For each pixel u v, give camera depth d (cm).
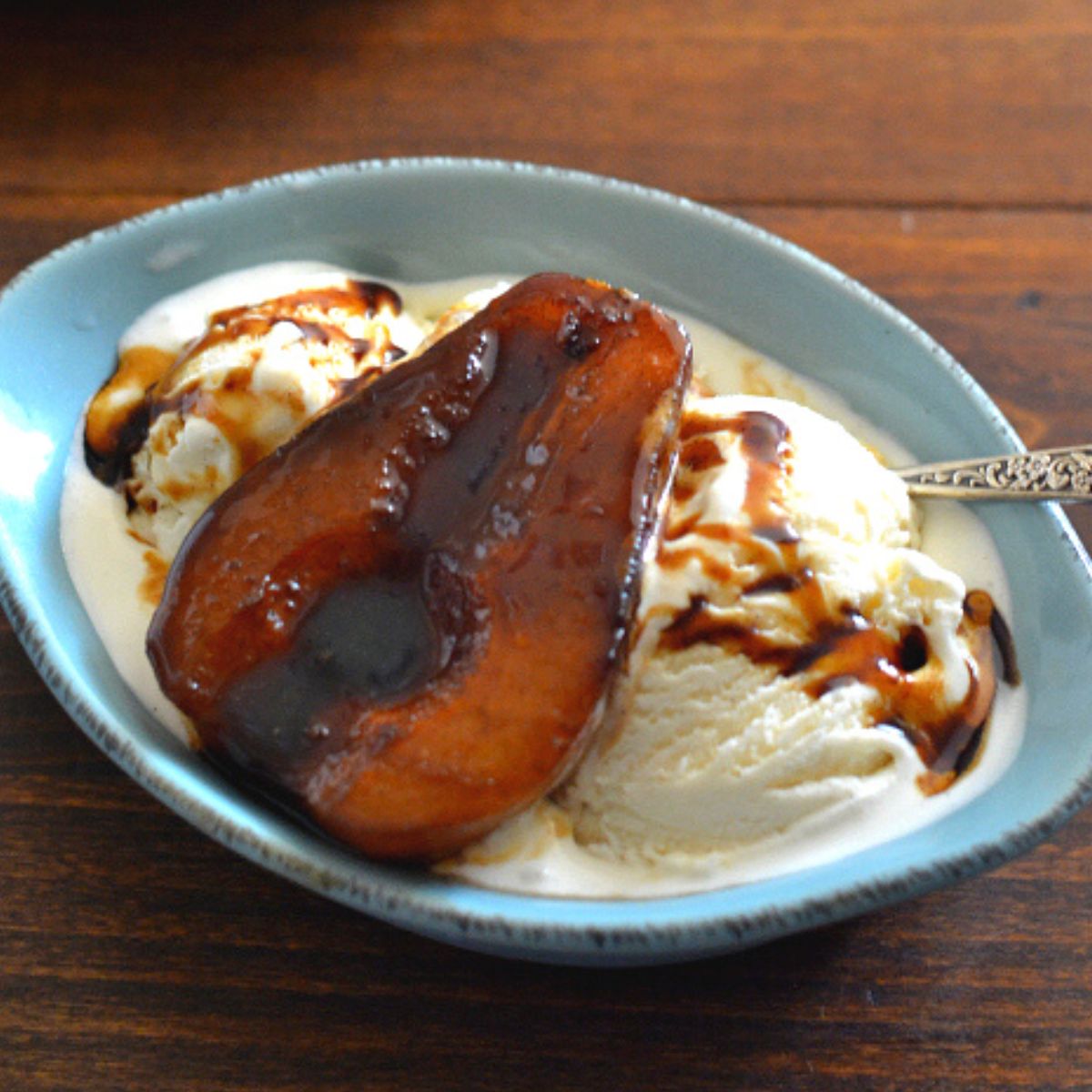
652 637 34
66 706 34
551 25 49
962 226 45
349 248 41
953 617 36
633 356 35
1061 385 43
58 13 48
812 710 35
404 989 34
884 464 39
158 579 37
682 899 33
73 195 44
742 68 48
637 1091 34
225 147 45
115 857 35
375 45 48
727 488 35
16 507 36
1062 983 35
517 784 33
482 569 34
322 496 34
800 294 40
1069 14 50
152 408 38
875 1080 34
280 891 35
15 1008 34
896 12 50
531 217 41
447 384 35
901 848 34
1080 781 34
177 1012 34
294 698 34
